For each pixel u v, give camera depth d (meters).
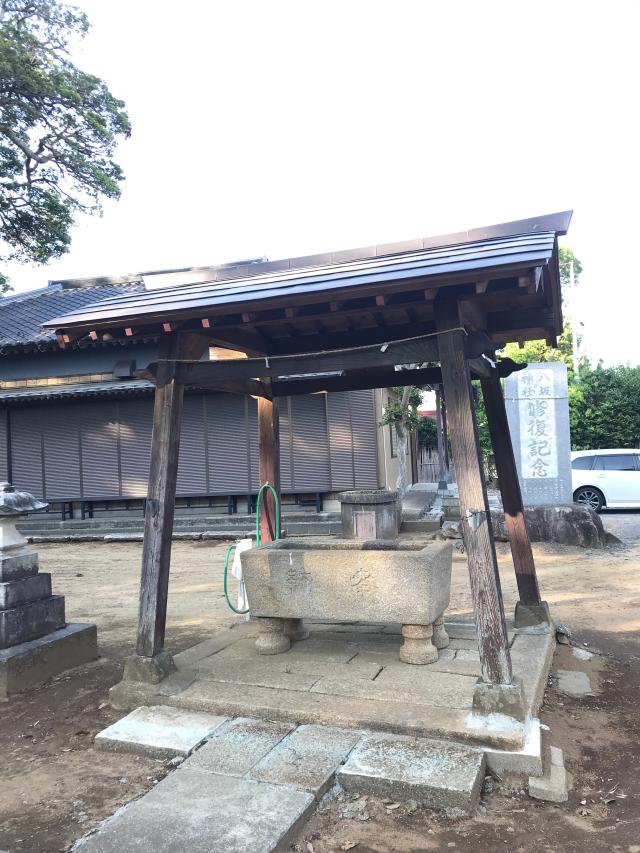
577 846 2.79
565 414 11.52
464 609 6.92
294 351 5.67
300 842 2.83
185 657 4.83
